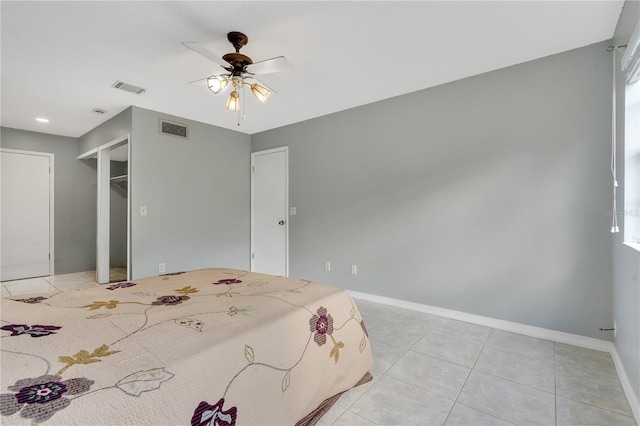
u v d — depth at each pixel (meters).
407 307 3.25
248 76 2.38
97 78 2.81
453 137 2.94
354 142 3.66
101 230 4.30
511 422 1.50
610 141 2.22
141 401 0.81
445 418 1.53
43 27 2.03
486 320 2.77
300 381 1.32
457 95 2.91
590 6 1.87
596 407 1.61
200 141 4.20
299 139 4.23
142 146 3.59
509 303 2.65
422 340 2.46
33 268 4.73
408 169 3.23
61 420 0.70
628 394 1.66
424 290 3.14
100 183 4.29
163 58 2.46
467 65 2.62
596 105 2.27
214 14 1.92
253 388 1.11
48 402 0.74
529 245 2.55
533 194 2.53
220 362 1.04
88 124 4.32
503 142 2.67
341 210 3.80
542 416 1.54
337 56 2.46
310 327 1.47
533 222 2.54
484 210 2.77
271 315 1.39
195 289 1.80
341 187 3.80
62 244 5.02
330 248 3.92
